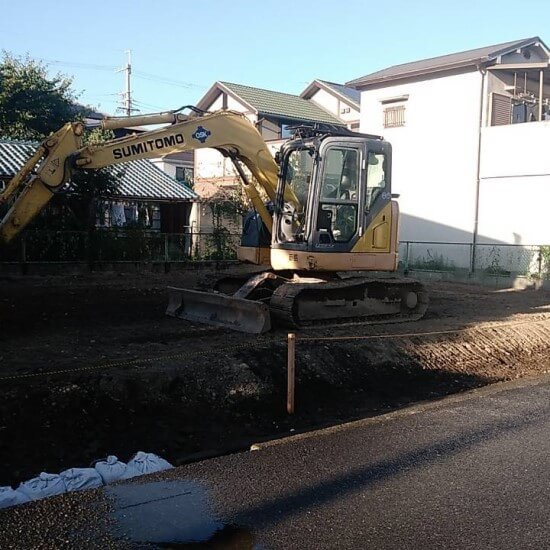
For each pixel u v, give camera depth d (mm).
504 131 21906
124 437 6906
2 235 9203
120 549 3963
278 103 34406
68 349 9172
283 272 11586
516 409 7309
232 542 4070
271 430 7496
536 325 12219
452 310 14312
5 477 5992
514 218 21781
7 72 25500
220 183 29484
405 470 5324
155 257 20688
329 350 9312
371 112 25984
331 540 4105
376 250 11289
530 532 4219
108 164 9836
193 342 9648
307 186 10922
